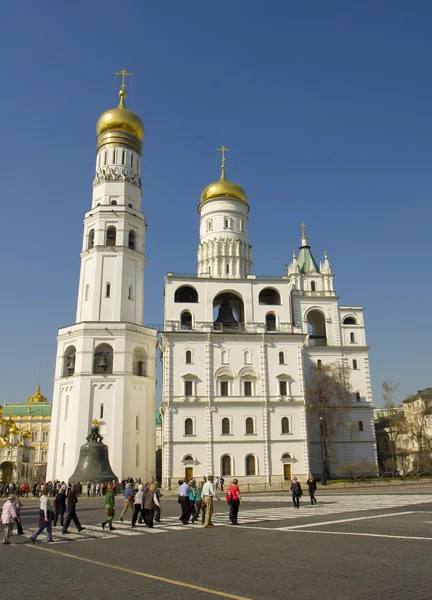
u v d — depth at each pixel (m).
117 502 47.88
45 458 158.38
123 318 73.50
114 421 67.50
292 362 70.25
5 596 11.73
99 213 77.25
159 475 102.25
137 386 71.88
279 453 66.62
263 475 65.50
